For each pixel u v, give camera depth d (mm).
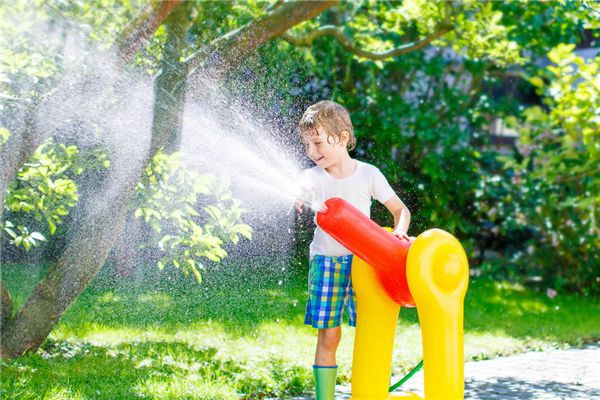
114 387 3924
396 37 9188
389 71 9711
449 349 2809
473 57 7055
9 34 4184
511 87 11188
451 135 9422
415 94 10055
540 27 8883
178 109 4641
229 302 5938
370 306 3049
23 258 5512
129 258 5598
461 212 9664
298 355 4910
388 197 3262
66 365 4340
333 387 3234
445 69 10047
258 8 5926
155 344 4879
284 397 4016
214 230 4863
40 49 4301
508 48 7000
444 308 2809
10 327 4512
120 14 4621
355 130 8734
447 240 2871
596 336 6332
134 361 4461
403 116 9242
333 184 3244
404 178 9219
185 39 5023
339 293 3254
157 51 4734
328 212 2912
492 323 6641
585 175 8508
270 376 4312
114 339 4973
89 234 4629
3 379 3971
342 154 3254
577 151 8305
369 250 2900
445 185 9469
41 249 5523
